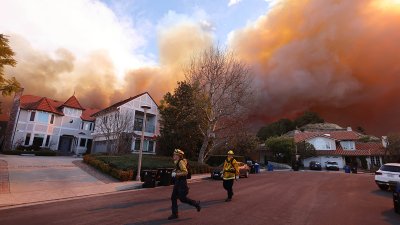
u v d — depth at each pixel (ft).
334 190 47.83
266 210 27.68
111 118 108.27
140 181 52.75
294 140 164.66
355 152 160.04
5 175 47.14
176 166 23.99
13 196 32.65
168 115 100.01
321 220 23.91
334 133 181.27
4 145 131.75
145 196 36.22
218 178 66.18
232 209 27.73
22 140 120.78
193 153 97.81
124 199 33.55
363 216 26.37
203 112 89.56
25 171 53.72
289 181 64.34
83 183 46.60
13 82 46.52
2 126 153.79
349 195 41.81
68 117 142.10
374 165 156.56
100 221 21.94
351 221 24.03
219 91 89.25
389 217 26.30
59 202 31.07
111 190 41.14
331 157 163.84
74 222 21.58
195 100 89.71
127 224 21.04
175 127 96.99
